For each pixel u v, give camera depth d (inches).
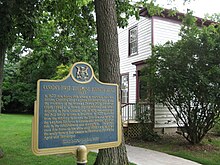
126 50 625.9
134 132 451.5
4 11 253.3
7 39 269.4
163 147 371.6
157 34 518.6
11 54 469.1
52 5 356.8
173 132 491.5
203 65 356.5
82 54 467.5
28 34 287.0
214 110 356.5
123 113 500.4
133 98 581.0
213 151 350.6
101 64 217.0
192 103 370.3
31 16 283.6
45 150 142.3
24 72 983.6
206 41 351.3
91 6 352.8
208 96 344.5
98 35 220.4
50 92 148.1
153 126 458.3
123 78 633.6
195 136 381.7
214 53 354.3
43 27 421.1
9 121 685.9
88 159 271.6
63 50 441.1
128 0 361.1
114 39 218.1
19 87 1042.7
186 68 362.0
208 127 378.6
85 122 158.1
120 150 207.9
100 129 163.5
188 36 362.6
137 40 578.2
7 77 1055.0
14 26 277.9
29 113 1074.1
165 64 372.8
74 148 151.6
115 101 172.4
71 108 154.3
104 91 168.4
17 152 303.0
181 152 337.1
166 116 485.4
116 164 203.3
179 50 369.1
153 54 399.2
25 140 388.5
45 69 941.8
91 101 162.2
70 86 155.2
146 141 420.2
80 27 392.8
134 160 284.2
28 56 674.2
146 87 429.7
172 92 366.0
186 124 383.9
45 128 144.3
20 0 269.3
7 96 1036.5
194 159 300.7
